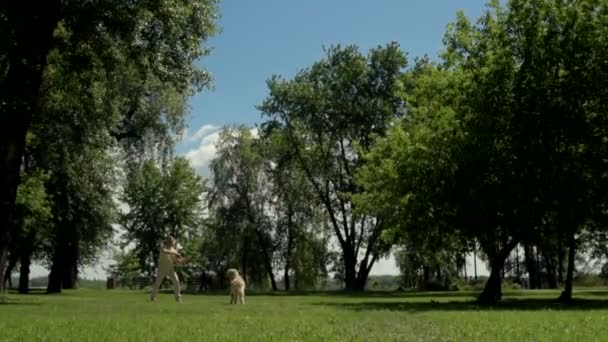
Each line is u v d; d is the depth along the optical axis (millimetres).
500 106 28688
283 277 76375
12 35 20344
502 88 28734
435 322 14117
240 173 71812
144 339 10281
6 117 20484
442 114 31047
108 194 44250
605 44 28312
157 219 78812
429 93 33594
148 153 44656
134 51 22984
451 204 29359
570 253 31344
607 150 28141
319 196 67938
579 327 12711
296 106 63188
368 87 62031
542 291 51531
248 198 72188
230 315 16203
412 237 33281
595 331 11797
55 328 12008
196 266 77438
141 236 78500
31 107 20734
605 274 70000
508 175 28156
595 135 28094
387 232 35531
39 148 31016
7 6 20141
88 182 35656
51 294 41688
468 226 30078
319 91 63094
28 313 16516
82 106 26375
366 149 61156
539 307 24109
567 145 28375
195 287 77188
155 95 42000
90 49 23062
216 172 71688
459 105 30062
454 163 29234
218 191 71625
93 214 44469
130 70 24625
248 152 71062
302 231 72500
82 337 10508
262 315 16375
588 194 28156
